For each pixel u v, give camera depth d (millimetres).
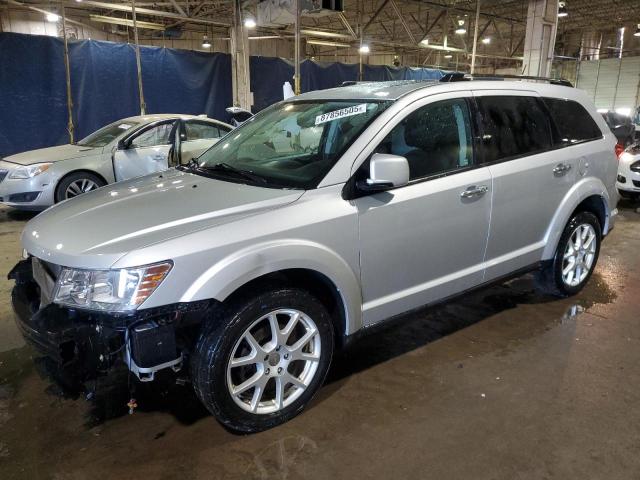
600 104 21625
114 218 2473
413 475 2232
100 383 2963
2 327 3676
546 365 3152
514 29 19625
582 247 4074
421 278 3018
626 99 20750
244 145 3391
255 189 2686
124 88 10711
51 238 2404
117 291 2125
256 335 2506
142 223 2367
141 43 18938
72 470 2273
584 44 22562
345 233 2604
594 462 2307
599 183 3971
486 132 3264
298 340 2600
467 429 2543
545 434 2498
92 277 2158
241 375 2516
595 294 4289
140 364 2156
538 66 11375
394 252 2824
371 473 2246
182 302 2182
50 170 6535
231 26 11578
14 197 6562
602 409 2703
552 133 3674
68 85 9648
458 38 20312
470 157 3168
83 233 2365
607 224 4230
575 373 3061
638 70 20203
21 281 2750
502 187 3264
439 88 3104
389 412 2686
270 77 12516
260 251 2322
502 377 3018
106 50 10359
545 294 4277
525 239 3570
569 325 3703
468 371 3086
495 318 3826
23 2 12688
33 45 9625
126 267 2121
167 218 2396
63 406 2746
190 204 2547
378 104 2947
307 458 2342
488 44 22203
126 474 2250
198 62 11438
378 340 3486
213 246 2242
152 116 7648
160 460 2334
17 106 9680
